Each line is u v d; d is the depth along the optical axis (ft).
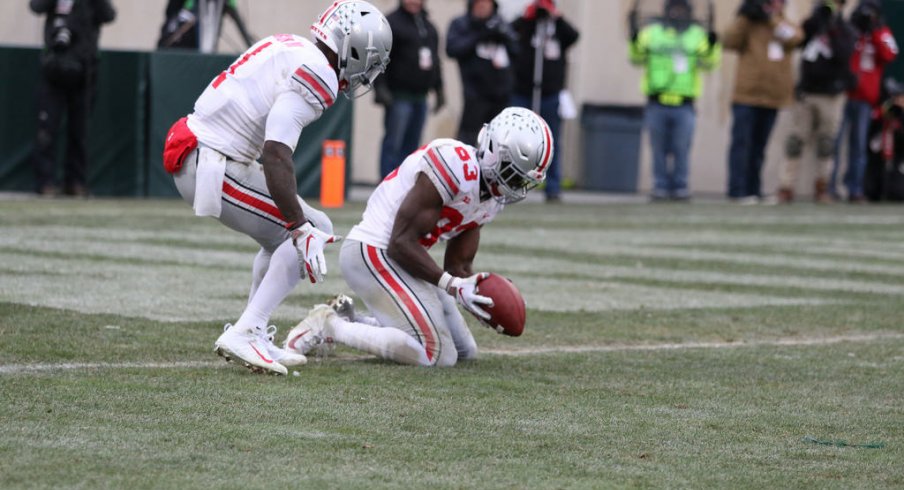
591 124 231.71
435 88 177.88
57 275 90.58
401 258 63.67
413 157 64.69
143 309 77.71
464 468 44.80
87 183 162.30
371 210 65.82
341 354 67.36
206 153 60.29
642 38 202.28
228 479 42.11
